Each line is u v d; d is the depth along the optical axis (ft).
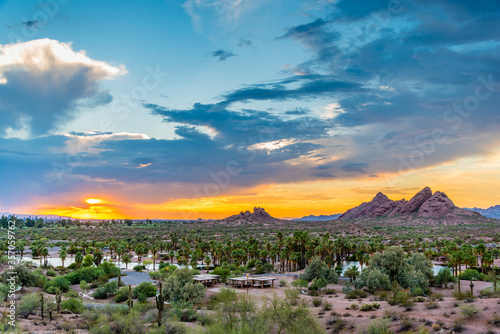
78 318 146.30
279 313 113.80
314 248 354.95
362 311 150.30
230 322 111.86
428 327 115.34
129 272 334.24
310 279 265.13
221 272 285.43
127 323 125.70
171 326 122.62
